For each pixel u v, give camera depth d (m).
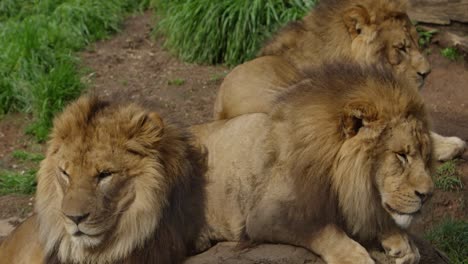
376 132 9.43
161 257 10.18
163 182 9.92
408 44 15.32
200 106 19.16
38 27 21.78
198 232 10.70
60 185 9.88
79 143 9.74
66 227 9.68
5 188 17.03
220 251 10.37
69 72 19.75
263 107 13.39
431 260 11.10
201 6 21.16
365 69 9.95
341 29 15.35
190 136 10.74
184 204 10.42
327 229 9.83
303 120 9.84
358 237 10.09
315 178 9.70
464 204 15.12
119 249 9.88
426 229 14.69
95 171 9.64
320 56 15.45
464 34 20.17
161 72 20.78
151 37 22.33
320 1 16.20
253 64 15.11
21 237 11.84
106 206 9.65
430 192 9.43
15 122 19.25
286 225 9.99
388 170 9.47
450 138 15.78
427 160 9.72
